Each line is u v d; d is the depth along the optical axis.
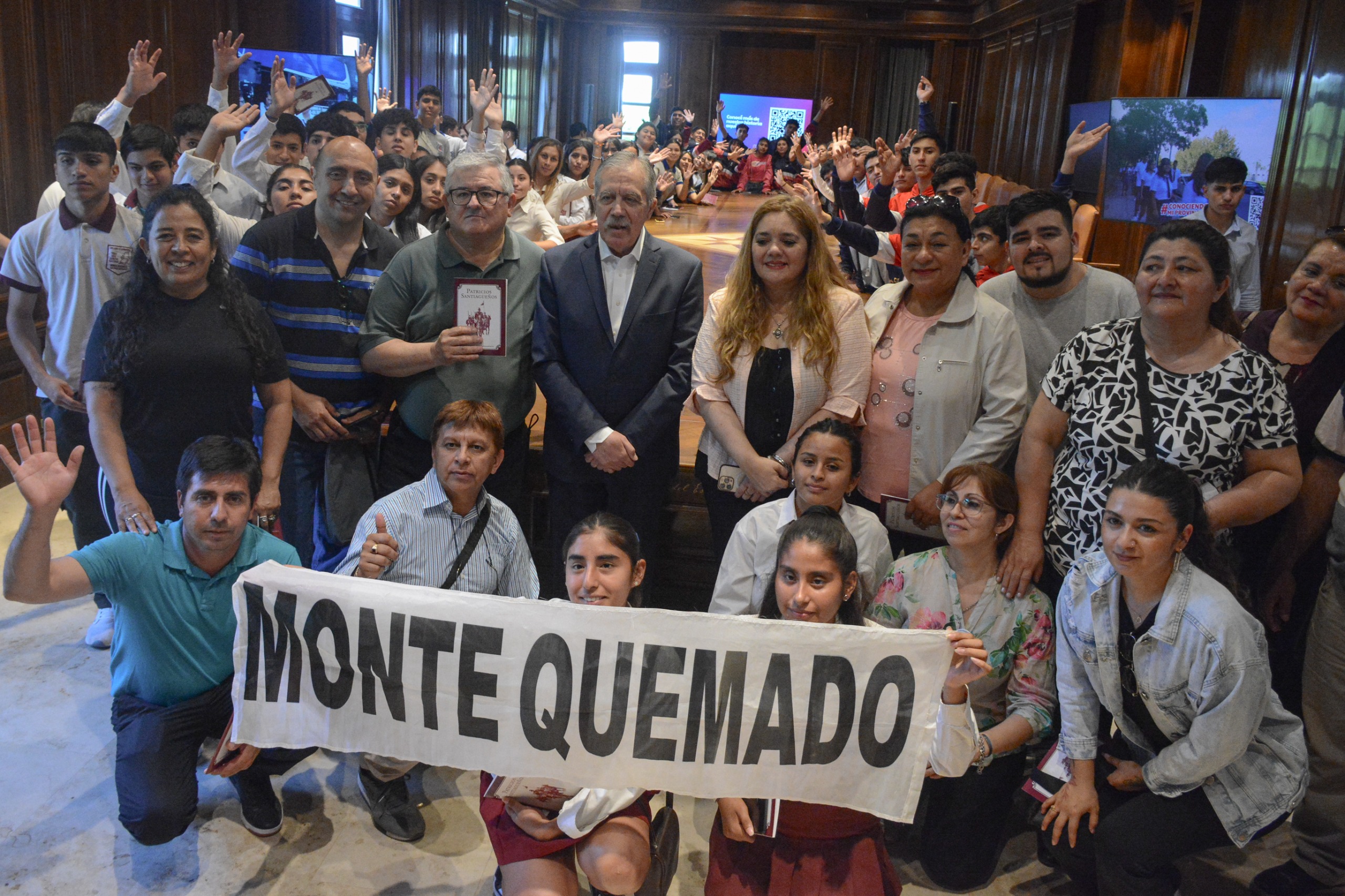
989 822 2.54
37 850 2.55
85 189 3.42
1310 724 2.48
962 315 2.87
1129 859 2.32
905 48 19.30
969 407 2.89
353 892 2.47
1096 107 10.27
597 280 3.07
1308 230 6.70
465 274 3.15
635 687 2.04
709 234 10.95
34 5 5.19
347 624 2.09
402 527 2.69
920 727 2.02
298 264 3.16
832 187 4.88
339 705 2.12
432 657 2.08
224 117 4.21
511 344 3.18
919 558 2.69
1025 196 3.04
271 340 2.98
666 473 3.21
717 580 2.82
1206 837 2.29
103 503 3.09
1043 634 2.59
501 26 15.34
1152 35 10.64
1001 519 2.60
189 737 2.53
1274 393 2.49
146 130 3.72
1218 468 2.51
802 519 2.30
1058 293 3.09
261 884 2.48
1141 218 7.38
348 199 3.10
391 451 3.29
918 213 2.82
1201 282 2.42
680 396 3.09
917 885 2.60
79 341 3.54
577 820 2.12
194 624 2.52
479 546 2.75
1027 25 14.49
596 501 3.27
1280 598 2.92
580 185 6.79
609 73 20.16
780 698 2.03
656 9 19.62
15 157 5.08
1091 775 2.43
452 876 2.54
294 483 3.34
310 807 2.79
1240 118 6.74
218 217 3.80
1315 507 2.83
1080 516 2.62
